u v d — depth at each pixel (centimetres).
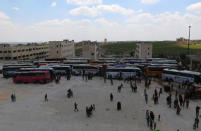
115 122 2161
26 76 4309
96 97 3191
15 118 2228
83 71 5009
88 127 2023
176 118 2284
